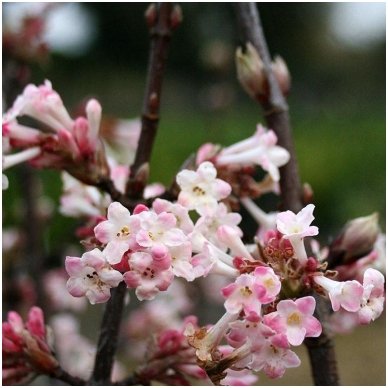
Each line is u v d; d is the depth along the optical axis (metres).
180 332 0.35
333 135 1.79
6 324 0.35
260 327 0.27
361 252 0.34
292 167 0.36
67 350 0.58
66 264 0.28
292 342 0.27
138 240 0.28
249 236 0.35
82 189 0.38
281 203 0.36
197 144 1.58
